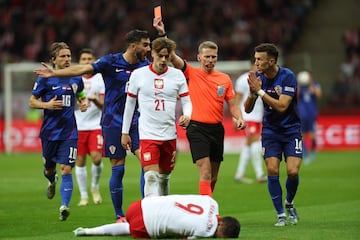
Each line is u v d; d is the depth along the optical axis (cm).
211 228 2731
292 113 3312
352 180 5581
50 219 3591
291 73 3297
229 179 5788
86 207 4097
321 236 2923
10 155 8600
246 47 10806
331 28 11662
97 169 4306
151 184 3100
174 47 3111
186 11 11344
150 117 3136
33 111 9150
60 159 3600
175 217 2723
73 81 3656
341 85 10069
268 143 3334
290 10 11550
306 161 7219
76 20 11162
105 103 3447
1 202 4347
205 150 3241
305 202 4262
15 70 9150
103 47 10850
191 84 3338
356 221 3428
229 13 11388
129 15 11375
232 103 3384
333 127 8819
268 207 4066
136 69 3238
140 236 2781
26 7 11706
